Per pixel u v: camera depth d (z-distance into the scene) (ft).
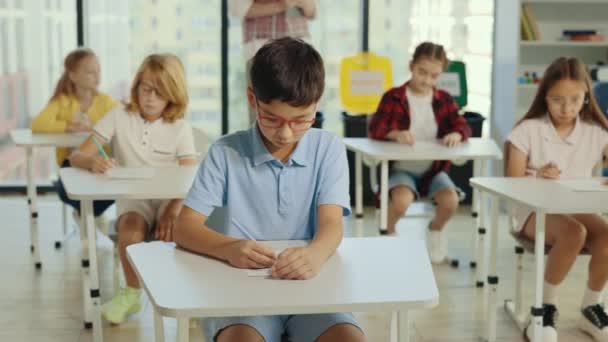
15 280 11.92
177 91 10.12
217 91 17.75
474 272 12.55
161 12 17.46
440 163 12.70
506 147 10.24
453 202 12.30
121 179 8.96
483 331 10.03
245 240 5.85
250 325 5.67
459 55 17.89
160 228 9.28
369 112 16.85
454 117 12.62
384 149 11.39
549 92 9.82
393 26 17.67
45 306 10.79
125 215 9.62
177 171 9.44
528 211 9.51
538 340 8.45
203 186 6.26
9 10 17.38
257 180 6.32
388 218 12.32
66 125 12.64
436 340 9.72
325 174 6.36
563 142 10.07
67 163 12.50
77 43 17.49
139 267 5.69
